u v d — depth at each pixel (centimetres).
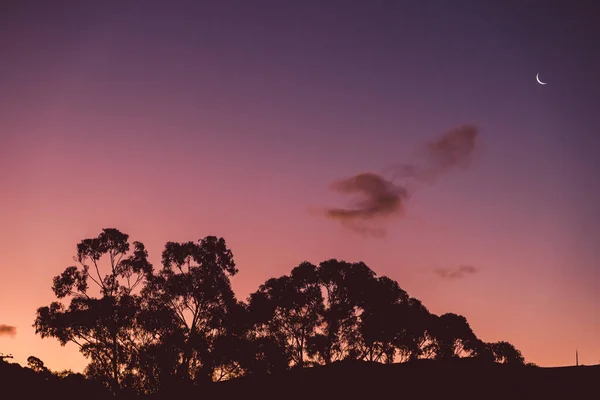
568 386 5725
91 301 6191
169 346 5900
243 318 6259
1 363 6556
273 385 6141
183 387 5947
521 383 5962
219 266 6531
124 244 6544
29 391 6200
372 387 6066
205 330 6162
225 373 6181
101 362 6134
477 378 6234
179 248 6462
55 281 6341
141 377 5959
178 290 6225
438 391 5903
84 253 6444
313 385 6147
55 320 6106
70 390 6194
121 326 6128
